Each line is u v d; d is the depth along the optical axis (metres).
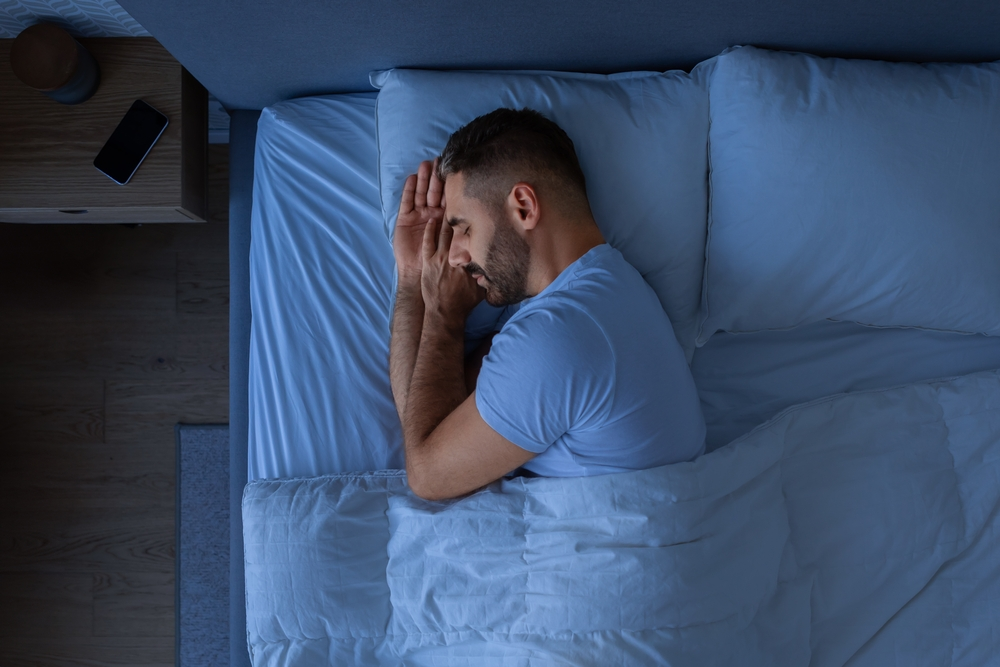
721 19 1.10
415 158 1.12
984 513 1.10
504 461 0.90
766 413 1.16
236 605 1.19
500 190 0.94
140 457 1.67
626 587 0.89
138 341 1.70
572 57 1.19
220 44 1.11
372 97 1.25
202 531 1.65
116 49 1.21
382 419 1.11
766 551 0.99
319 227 1.18
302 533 0.99
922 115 1.05
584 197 0.99
